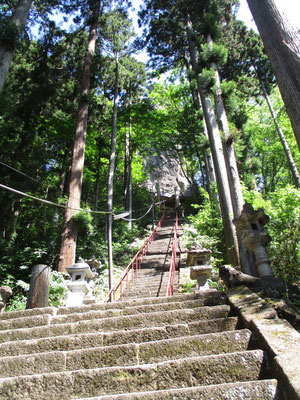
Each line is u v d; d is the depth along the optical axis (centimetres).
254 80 1639
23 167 1390
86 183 1955
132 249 1436
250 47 1645
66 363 272
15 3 1335
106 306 428
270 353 223
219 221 1111
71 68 1972
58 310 430
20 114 1445
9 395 229
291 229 606
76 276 603
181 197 2736
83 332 344
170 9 1545
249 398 186
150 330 307
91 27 1727
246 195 872
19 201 1334
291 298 371
